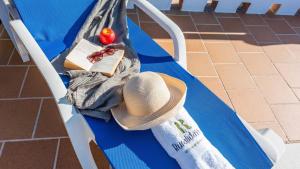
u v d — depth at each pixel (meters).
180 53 1.87
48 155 1.82
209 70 2.63
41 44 1.93
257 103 2.39
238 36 3.12
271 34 3.24
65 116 1.39
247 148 1.43
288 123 2.27
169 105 1.43
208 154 1.37
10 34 2.22
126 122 1.43
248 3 3.45
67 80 1.67
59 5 1.98
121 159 1.33
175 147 1.38
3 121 1.95
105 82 1.61
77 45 1.86
